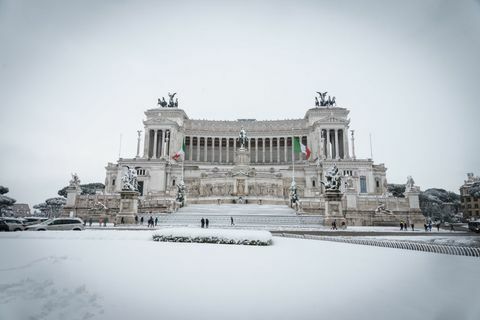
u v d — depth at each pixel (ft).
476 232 149.28
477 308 31.81
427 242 83.10
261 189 271.08
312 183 321.73
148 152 374.02
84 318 30.22
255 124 419.33
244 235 82.17
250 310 31.96
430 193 324.19
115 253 61.62
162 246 74.74
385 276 44.32
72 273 44.32
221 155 415.03
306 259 57.62
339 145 380.78
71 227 122.11
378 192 313.32
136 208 171.94
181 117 400.88
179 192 236.43
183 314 31.07
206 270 47.57
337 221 161.68
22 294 35.83
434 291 37.04
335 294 36.45
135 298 35.09
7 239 82.23
